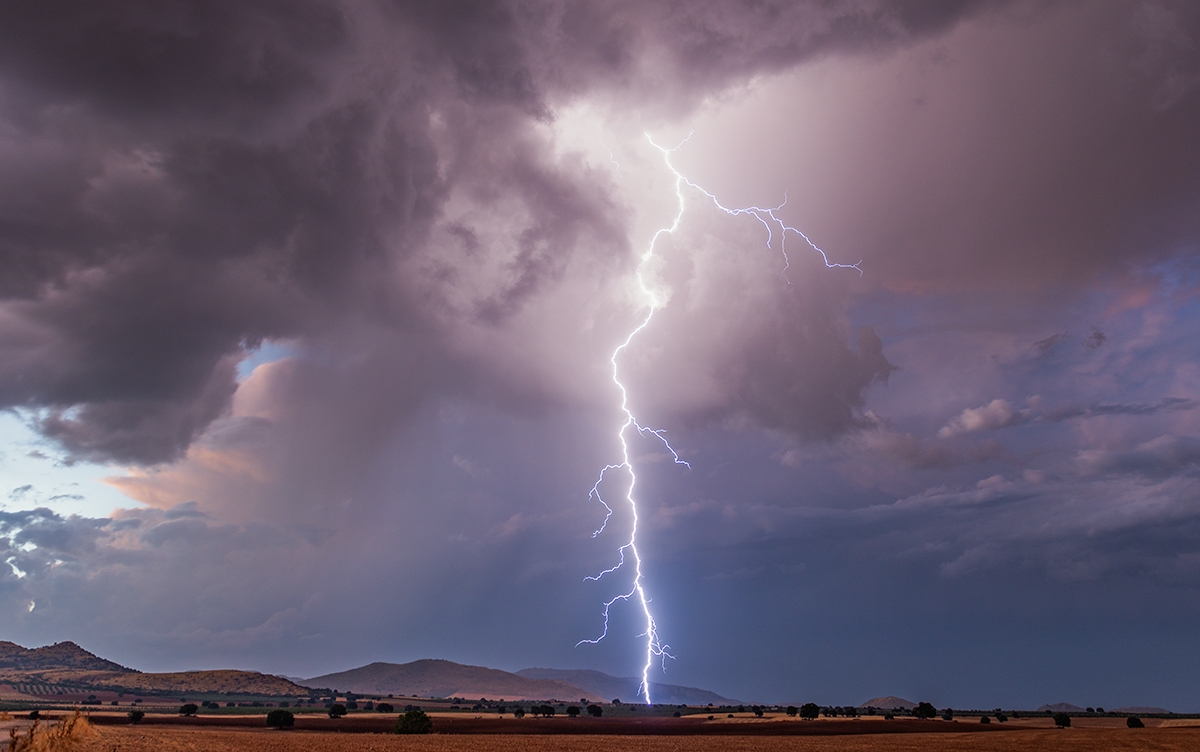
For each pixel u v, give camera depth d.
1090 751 48.12
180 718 99.94
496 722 97.06
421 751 48.53
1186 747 50.44
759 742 60.06
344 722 95.50
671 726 91.38
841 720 100.81
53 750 28.33
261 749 43.59
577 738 65.19
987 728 82.50
